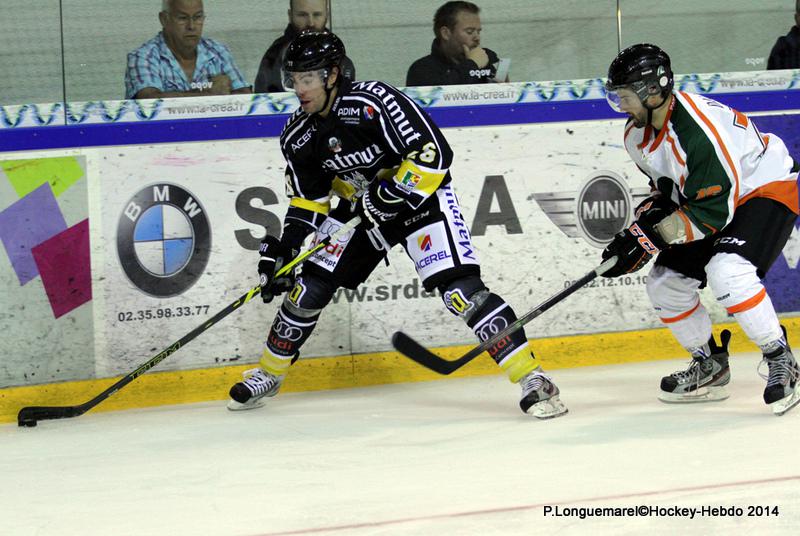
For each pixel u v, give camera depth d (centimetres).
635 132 1145
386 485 912
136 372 1254
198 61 1455
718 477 877
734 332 1581
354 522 808
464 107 1515
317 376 1464
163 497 914
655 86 1059
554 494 854
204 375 1437
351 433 1149
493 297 1188
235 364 1453
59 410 1267
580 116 1548
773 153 1150
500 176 1523
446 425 1166
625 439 1040
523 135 1529
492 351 1181
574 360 1538
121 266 1416
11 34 1411
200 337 1440
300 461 1024
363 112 1131
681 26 1590
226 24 1465
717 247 1130
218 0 1459
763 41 1611
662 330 1566
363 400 1360
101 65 1434
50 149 1396
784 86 1617
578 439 1052
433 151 1118
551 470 933
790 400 1109
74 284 1400
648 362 1546
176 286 1434
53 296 1394
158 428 1238
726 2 1595
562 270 1544
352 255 1249
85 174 1405
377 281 1481
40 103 1414
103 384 1403
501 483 898
